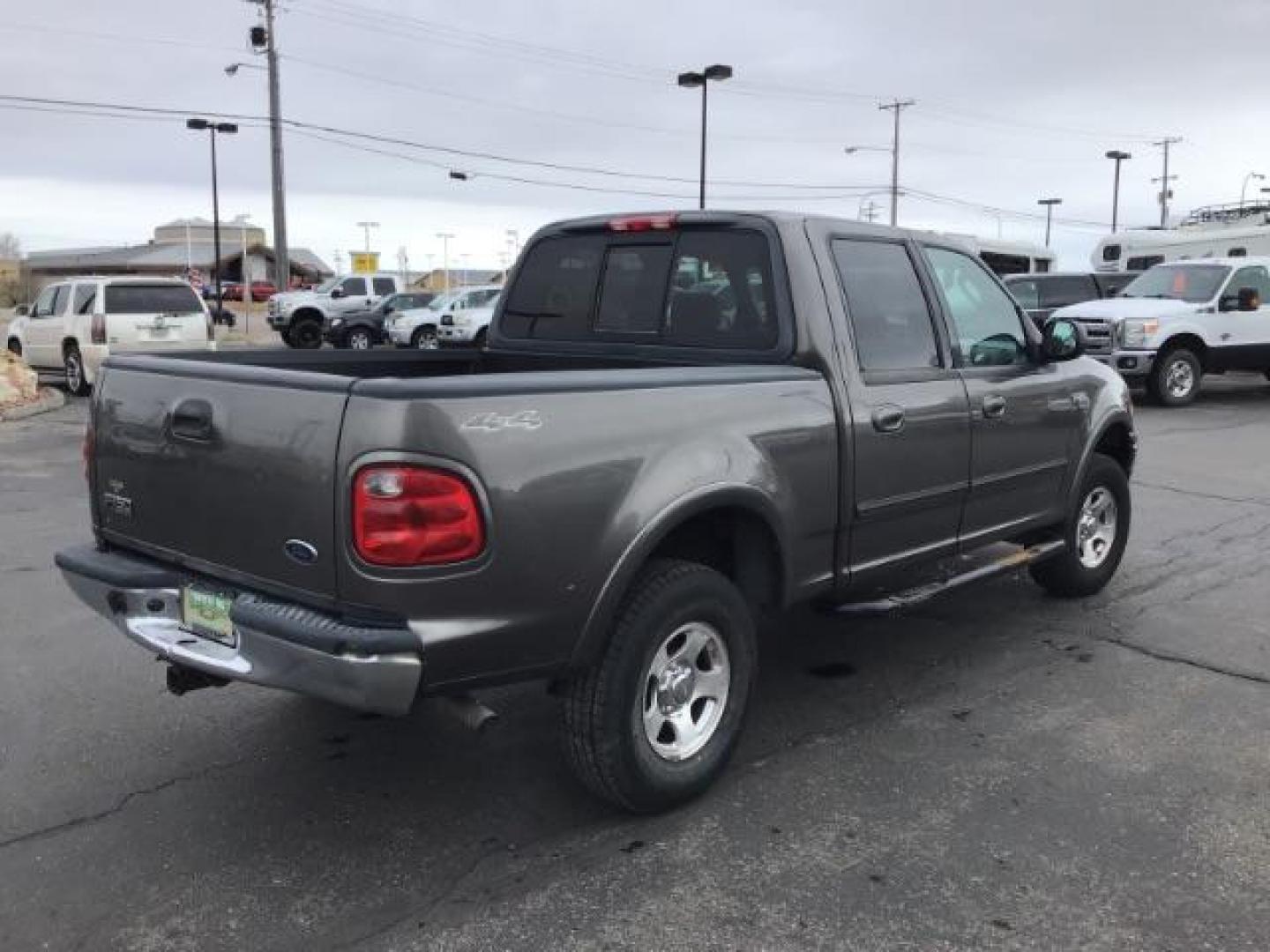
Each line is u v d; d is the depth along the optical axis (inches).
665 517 134.3
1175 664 200.5
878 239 179.0
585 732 135.3
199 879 130.1
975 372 190.1
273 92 1470.2
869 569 172.2
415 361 199.8
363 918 122.3
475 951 116.0
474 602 119.8
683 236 177.0
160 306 658.2
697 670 147.3
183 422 134.6
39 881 129.3
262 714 178.9
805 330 161.6
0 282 2896.2
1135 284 665.0
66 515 327.6
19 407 577.9
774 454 150.0
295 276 3587.6
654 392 136.9
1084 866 131.4
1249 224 998.4
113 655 206.2
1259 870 130.7
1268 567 267.6
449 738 169.6
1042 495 212.5
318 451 119.0
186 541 137.5
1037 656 205.0
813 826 141.6
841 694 186.9
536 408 124.0
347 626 117.6
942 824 141.8
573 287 193.2
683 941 117.4
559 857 134.7
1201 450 452.4
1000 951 115.5
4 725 174.2
